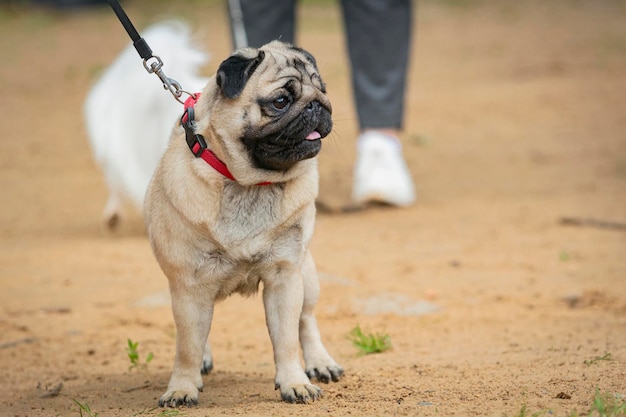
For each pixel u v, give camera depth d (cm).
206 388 795
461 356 884
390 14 1628
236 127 692
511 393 702
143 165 1423
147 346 999
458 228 1510
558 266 1273
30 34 3822
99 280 1259
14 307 1155
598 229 1474
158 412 709
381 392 742
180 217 707
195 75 1346
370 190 1667
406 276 1241
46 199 1831
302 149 689
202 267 715
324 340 996
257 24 1495
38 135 2405
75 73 3127
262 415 678
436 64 3234
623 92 2658
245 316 1109
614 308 1089
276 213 714
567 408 646
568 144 2152
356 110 1692
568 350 866
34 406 777
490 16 4188
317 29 3734
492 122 2412
